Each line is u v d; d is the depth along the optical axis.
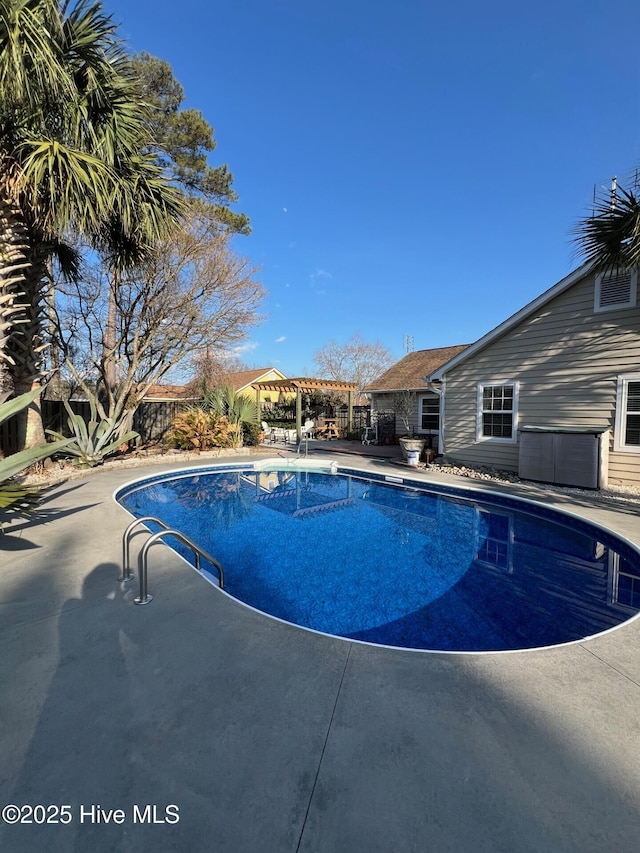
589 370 8.64
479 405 10.79
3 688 2.30
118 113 6.82
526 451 9.24
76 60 6.23
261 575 4.87
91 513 6.06
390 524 7.02
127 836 1.51
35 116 5.76
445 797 1.68
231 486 10.17
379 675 2.50
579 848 1.49
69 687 2.32
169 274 13.48
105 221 7.50
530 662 2.68
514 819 1.59
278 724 2.07
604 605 4.12
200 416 13.93
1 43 4.95
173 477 10.66
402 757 1.88
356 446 17.67
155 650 2.70
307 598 4.28
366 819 1.58
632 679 2.52
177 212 8.41
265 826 1.56
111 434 11.28
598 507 6.98
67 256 9.41
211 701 2.23
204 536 6.30
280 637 2.90
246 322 15.48
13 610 3.21
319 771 1.80
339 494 9.38
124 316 13.85
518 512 7.74
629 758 1.89
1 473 4.68
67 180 5.84
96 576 3.86
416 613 3.97
